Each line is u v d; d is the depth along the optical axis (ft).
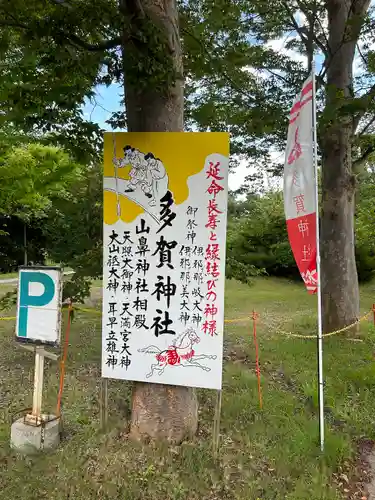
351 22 23.12
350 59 25.81
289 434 13.57
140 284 12.48
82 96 13.35
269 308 36.52
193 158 12.00
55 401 15.61
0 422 14.03
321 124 18.66
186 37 17.66
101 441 12.84
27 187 29.12
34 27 12.08
